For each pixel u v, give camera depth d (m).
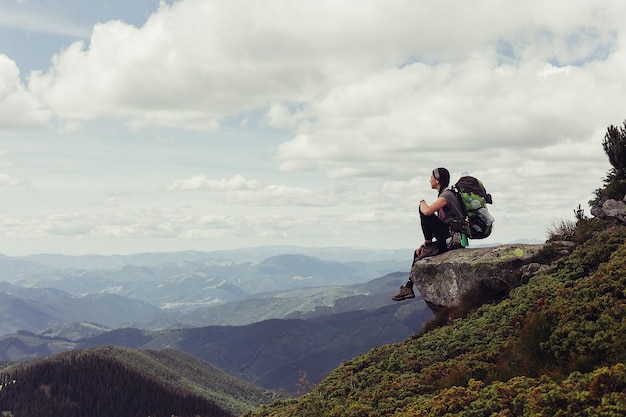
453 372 5.45
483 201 6.84
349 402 5.82
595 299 5.34
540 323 5.38
